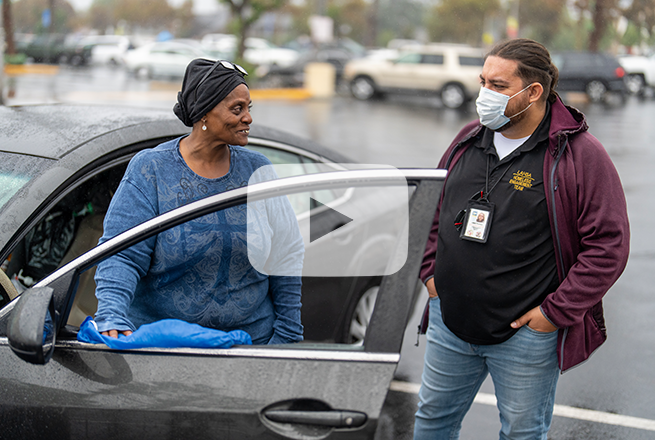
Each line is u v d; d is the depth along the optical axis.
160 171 1.96
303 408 1.60
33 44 30.25
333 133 13.27
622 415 3.32
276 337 2.04
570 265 2.01
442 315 2.17
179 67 23.67
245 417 1.61
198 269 1.90
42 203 2.37
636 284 5.28
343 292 2.62
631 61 22.70
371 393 1.58
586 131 2.00
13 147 2.59
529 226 1.99
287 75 22.58
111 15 75.88
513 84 1.97
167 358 1.71
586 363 3.90
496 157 2.08
